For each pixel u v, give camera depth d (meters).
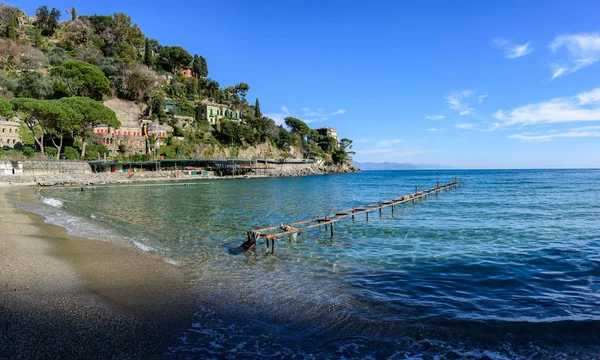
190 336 8.05
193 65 173.38
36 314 8.64
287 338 8.16
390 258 16.12
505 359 7.36
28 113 75.56
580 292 11.44
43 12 148.38
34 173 75.94
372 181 105.50
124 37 152.88
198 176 115.06
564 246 18.12
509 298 10.95
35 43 133.50
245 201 44.91
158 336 7.92
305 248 18.33
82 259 14.11
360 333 8.49
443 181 99.25
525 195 48.88
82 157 90.88
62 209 32.69
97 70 108.88
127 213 31.67
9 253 14.23
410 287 12.02
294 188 73.50
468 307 10.21
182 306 9.80
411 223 26.62
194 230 23.14
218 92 166.00
